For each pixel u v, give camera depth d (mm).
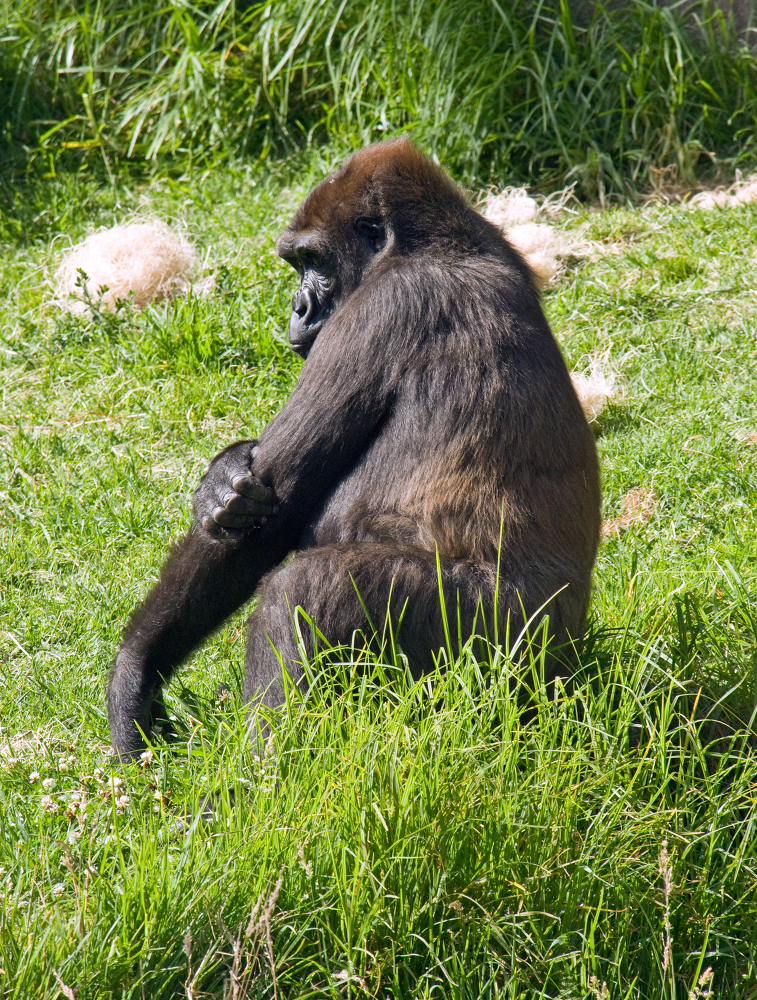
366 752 9172
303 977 8367
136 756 11219
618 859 8969
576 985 8305
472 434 10359
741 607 12438
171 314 23500
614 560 15148
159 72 35031
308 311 12359
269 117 33469
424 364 10578
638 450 17953
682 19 31297
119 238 25578
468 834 8766
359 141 31328
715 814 9438
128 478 18219
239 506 10555
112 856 9484
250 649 10414
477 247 11469
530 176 30016
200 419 20094
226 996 7773
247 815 9242
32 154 33688
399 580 9969
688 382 20141
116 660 11539
